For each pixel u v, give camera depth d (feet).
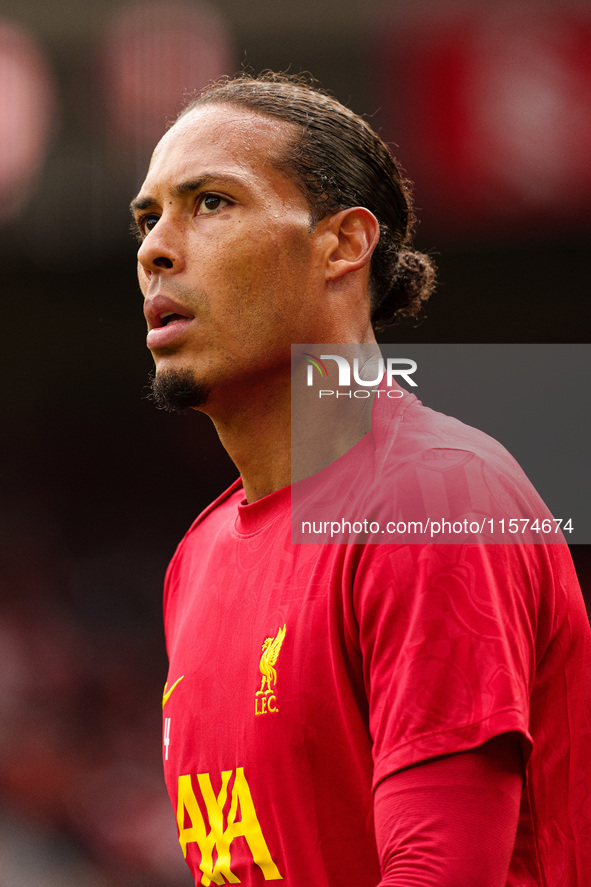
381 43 79.00
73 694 90.38
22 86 81.05
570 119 76.18
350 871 12.18
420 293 16.57
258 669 13.01
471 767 10.68
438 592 11.21
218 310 13.83
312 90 15.38
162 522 114.73
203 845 13.84
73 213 84.58
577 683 13.08
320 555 12.83
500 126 77.56
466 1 77.20
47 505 113.91
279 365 14.11
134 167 81.66
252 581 13.94
